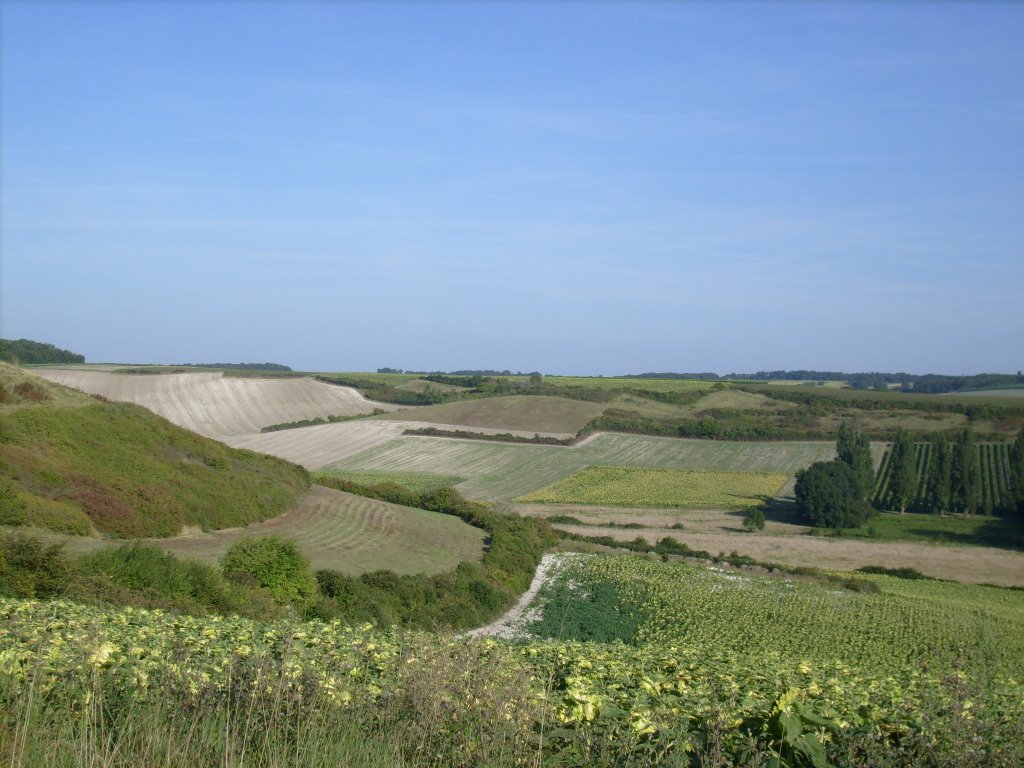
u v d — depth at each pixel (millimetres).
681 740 5969
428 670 6508
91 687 6293
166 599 18141
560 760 5996
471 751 5824
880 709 7570
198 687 6391
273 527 35312
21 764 5035
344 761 5574
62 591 16078
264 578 23609
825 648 30844
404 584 28156
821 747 5672
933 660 29203
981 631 34188
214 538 30875
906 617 37000
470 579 31406
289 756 5641
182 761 5371
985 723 6195
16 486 26422
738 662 11859
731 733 6066
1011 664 28875
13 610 11133
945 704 7059
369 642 8828
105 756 5289
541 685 7207
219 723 5906
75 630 8828
